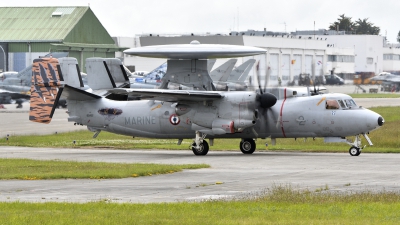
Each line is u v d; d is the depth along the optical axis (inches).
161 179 3521.2
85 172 3752.5
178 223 2143.2
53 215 2285.9
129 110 5472.4
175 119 5305.1
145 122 5413.4
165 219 2207.2
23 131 7608.3
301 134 5083.7
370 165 4200.3
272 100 5024.6
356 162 4411.9
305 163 4384.8
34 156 5088.6
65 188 3161.9
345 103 4987.7
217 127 5088.6
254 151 5452.8
